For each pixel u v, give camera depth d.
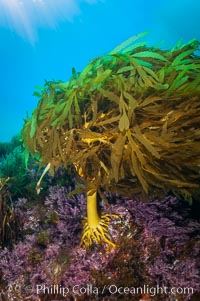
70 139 0.77
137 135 0.72
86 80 0.79
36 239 1.00
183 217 1.02
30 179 1.36
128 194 0.88
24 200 1.20
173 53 0.93
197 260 0.94
